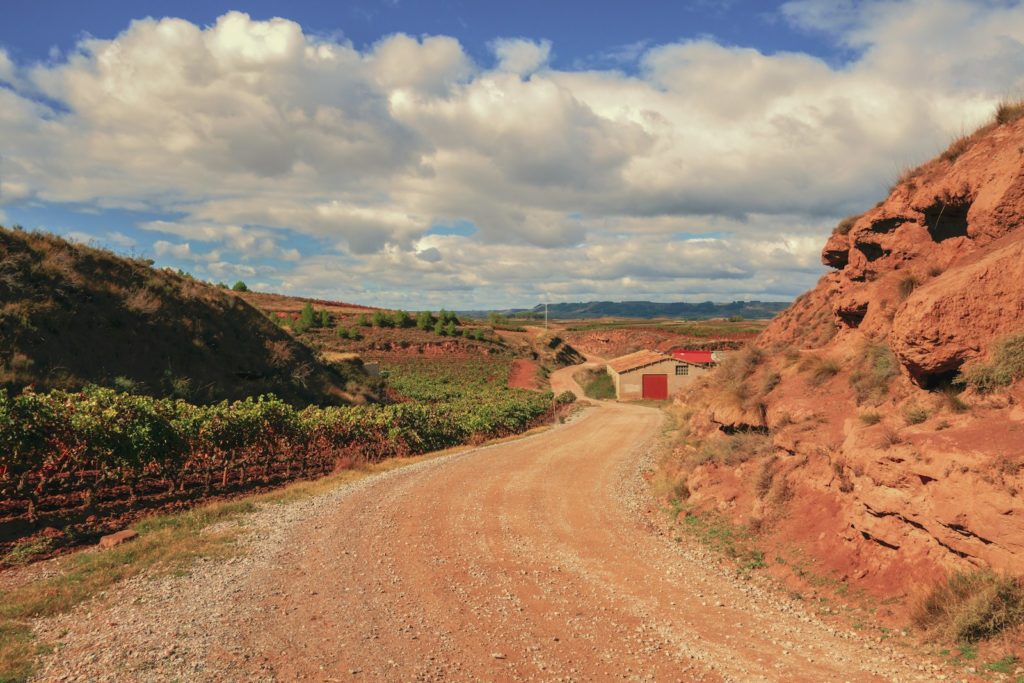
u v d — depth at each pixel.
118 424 17.64
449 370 93.88
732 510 15.67
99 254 37.09
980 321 10.80
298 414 26.89
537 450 32.94
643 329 150.12
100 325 31.42
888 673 7.64
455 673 7.98
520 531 16.31
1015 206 12.88
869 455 10.96
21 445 15.37
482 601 10.99
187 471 22.02
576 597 11.34
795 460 14.52
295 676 7.66
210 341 38.09
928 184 16.25
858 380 14.81
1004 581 7.92
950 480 8.98
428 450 34.69
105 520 16.00
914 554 9.88
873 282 17.89
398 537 15.31
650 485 22.44
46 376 25.78
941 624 8.33
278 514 17.23
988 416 9.77
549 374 105.25
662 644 9.09
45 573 11.97
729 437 18.61
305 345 51.66
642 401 70.88
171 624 9.30
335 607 10.41
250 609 10.13
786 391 17.36
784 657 8.45
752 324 166.88
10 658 7.81
